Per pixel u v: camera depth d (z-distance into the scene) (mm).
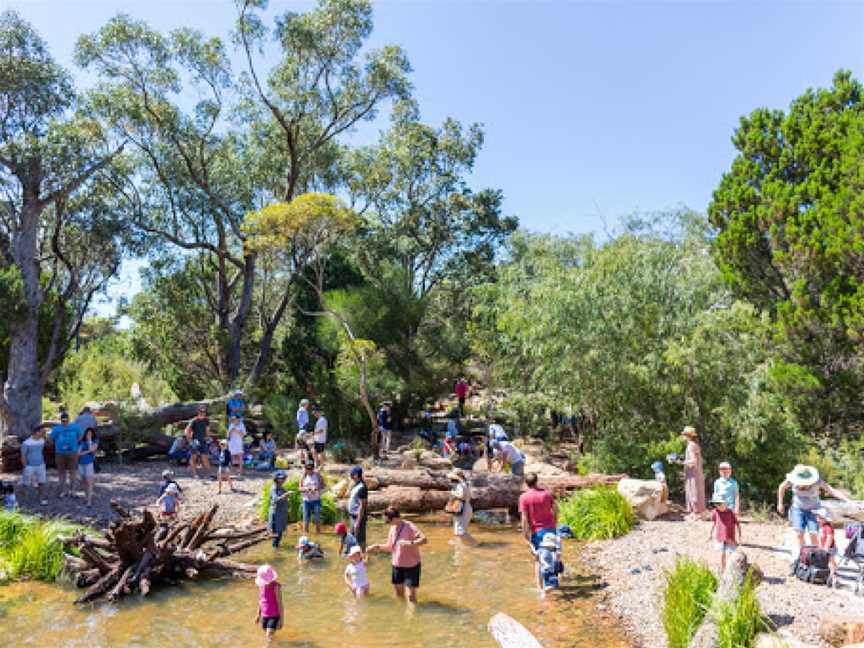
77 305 22922
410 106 36844
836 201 17266
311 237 22953
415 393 27781
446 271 39344
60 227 21875
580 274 17453
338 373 25125
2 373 21922
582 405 17688
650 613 8570
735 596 7098
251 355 33875
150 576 9875
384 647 7707
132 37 25469
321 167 31297
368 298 26641
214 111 28500
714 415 15750
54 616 8719
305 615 8781
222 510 14500
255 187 31062
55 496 14672
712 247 21062
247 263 29781
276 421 24250
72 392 27188
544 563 9562
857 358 17297
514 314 18188
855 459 16188
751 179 20500
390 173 36031
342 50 29234
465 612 8875
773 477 15102
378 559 11695
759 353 16344
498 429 16156
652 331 16453
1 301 18516
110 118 24984
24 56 19672
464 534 13109
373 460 20672
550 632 8117
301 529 13859
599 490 13703
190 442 18203
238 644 7797
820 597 8109
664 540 11820
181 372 29547
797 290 17328
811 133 19125
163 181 27812
